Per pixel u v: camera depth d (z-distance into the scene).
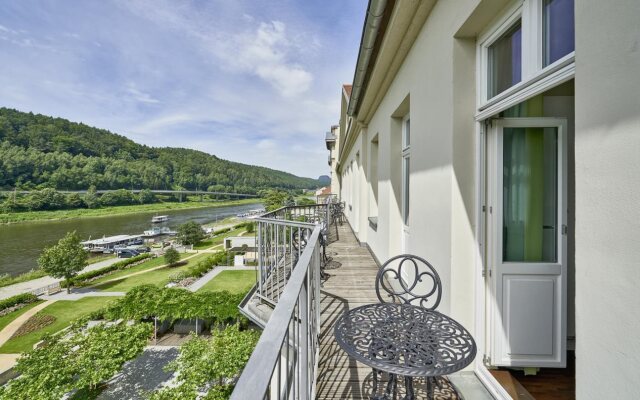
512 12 1.58
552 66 1.26
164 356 12.39
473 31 1.88
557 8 1.34
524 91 1.44
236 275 22.78
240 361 9.74
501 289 1.88
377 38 3.20
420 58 2.62
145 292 14.59
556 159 1.90
